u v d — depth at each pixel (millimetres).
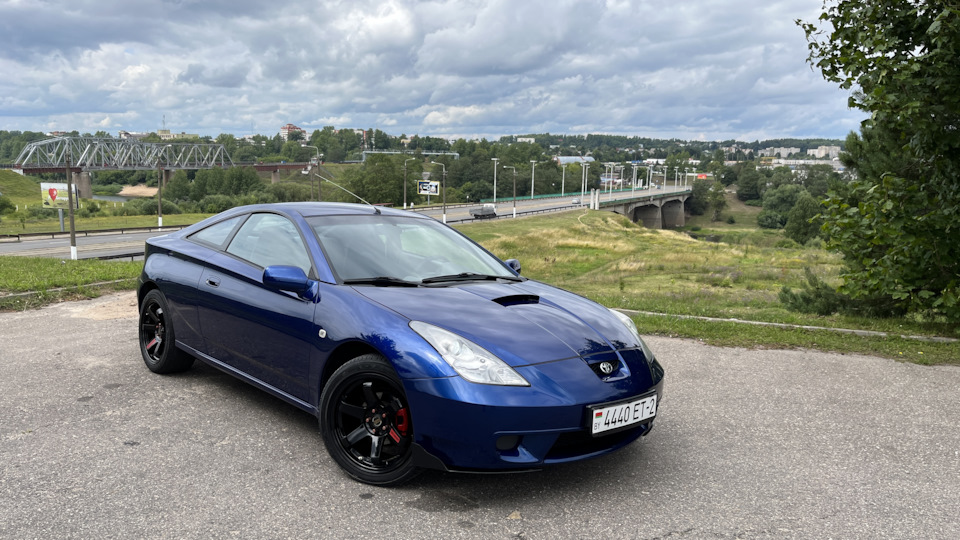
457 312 3197
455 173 176250
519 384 2828
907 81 6258
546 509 2908
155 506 2811
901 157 7641
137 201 111438
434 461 2863
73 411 3959
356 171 163625
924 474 3422
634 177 189875
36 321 6613
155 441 3535
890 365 5723
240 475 3152
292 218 3980
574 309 3570
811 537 2717
